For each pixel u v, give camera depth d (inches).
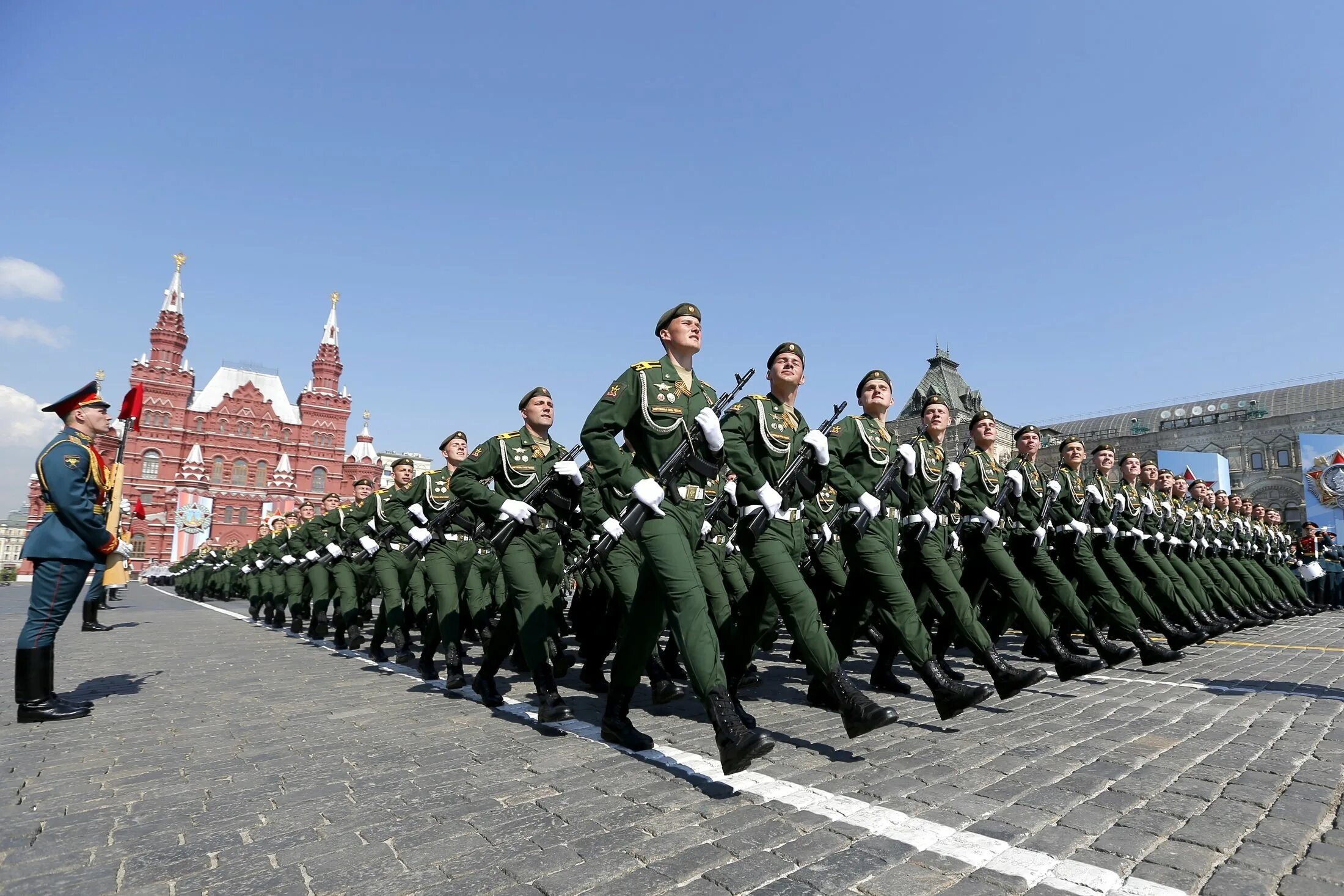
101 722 195.5
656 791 132.0
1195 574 392.2
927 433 238.7
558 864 101.0
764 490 163.8
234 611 759.7
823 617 290.8
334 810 124.2
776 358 182.9
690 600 138.9
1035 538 259.4
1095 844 105.5
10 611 719.7
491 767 149.6
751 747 121.4
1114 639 349.4
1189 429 2116.1
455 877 97.3
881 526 193.2
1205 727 177.9
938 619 328.5
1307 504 1299.2
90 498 206.8
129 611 737.6
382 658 329.4
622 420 154.5
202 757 159.2
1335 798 123.5
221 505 2886.3
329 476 3201.3
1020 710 201.5
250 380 3142.2
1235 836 107.7
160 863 103.0
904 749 159.5
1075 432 2682.1
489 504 213.2
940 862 100.0
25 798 131.8
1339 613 637.9
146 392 2844.5
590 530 289.4
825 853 103.3
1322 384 2364.7
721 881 95.0
